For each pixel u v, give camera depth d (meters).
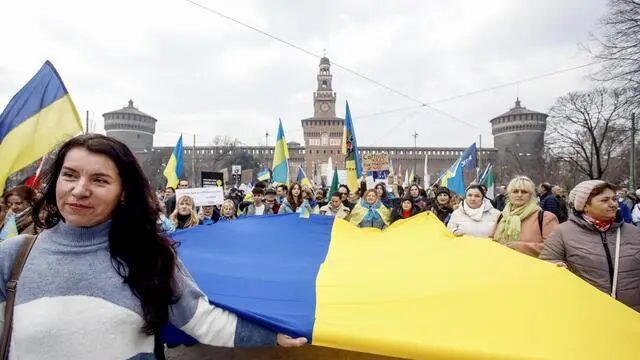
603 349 2.13
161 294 1.63
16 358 1.47
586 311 2.41
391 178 19.05
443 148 78.19
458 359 2.02
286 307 2.30
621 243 3.25
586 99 33.53
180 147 12.09
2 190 4.10
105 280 1.56
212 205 8.45
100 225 1.64
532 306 2.43
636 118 22.72
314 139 82.94
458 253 3.49
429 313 2.33
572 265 3.38
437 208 7.54
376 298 2.51
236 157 68.88
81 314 1.49
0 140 4.16
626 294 3.16
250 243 4.38
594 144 33.19
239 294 2.54
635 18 17.77
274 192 9.56
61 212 1.61
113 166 1.63
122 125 82.75
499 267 3.04
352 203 9.79
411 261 3.43
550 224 4.31
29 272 1.52
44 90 4.34
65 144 1.68
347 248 4.25
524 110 81.25
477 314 2.33
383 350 2.04
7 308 1.51
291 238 4.56
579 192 3.39
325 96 87.12
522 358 2.02
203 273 3.14
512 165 64.25
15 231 4.26
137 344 1.60
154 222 1.73
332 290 2.67
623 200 13.39
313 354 3.00
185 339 2.12
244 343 1.90
